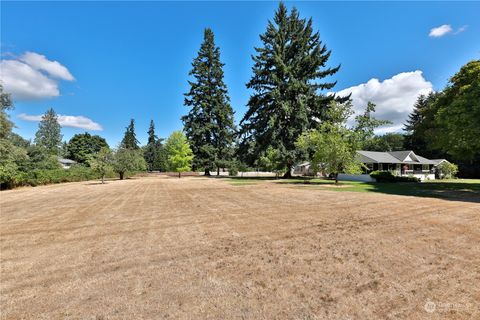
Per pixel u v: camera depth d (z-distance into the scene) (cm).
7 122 2642
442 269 402
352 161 2006
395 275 383
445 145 1823
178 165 4338
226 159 4306
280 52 2903
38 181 2967
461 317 276
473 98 1480
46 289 360
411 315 281
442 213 839
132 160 3797
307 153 2698
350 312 289
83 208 1118
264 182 2522
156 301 322
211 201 1227
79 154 7238
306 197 1288
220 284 366
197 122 4275
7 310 307
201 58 4369
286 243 546
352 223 710
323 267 417
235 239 586
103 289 357
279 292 339
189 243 565
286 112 2716
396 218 767
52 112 7388
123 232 676
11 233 692
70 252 521
